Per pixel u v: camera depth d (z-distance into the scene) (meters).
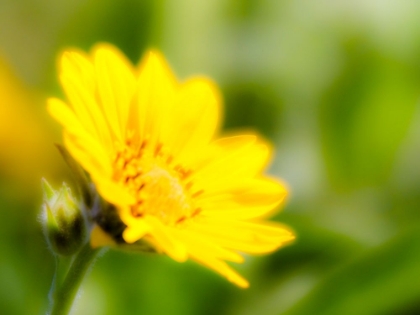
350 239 0.50
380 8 0.59
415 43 0.58
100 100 0.42
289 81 0.56
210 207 0.43
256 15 0.59
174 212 0.42
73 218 0.41
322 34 0.59
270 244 0.41
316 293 0.46
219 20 0.55
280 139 0.55
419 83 0.58
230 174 0.44
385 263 0.47
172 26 0.53
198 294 0.48
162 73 0.43
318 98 0.57
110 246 0.40
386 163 0.56
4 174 0.49
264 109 0.55
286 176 0.55
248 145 0.44
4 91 0.50
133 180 0.42
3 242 0.46
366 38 0.59
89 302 0.47
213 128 0.44
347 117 0.57
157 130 0.43
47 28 0.54
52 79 0.52
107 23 0.52
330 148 0.56
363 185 0.55
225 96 0.55
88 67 0.42
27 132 0.49
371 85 0.57
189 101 0.44
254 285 0.49
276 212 0.50
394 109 0.57
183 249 0.39
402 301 0.46
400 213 0.54
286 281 0.49
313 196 0.54
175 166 0.43
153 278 0.47
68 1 0.53
